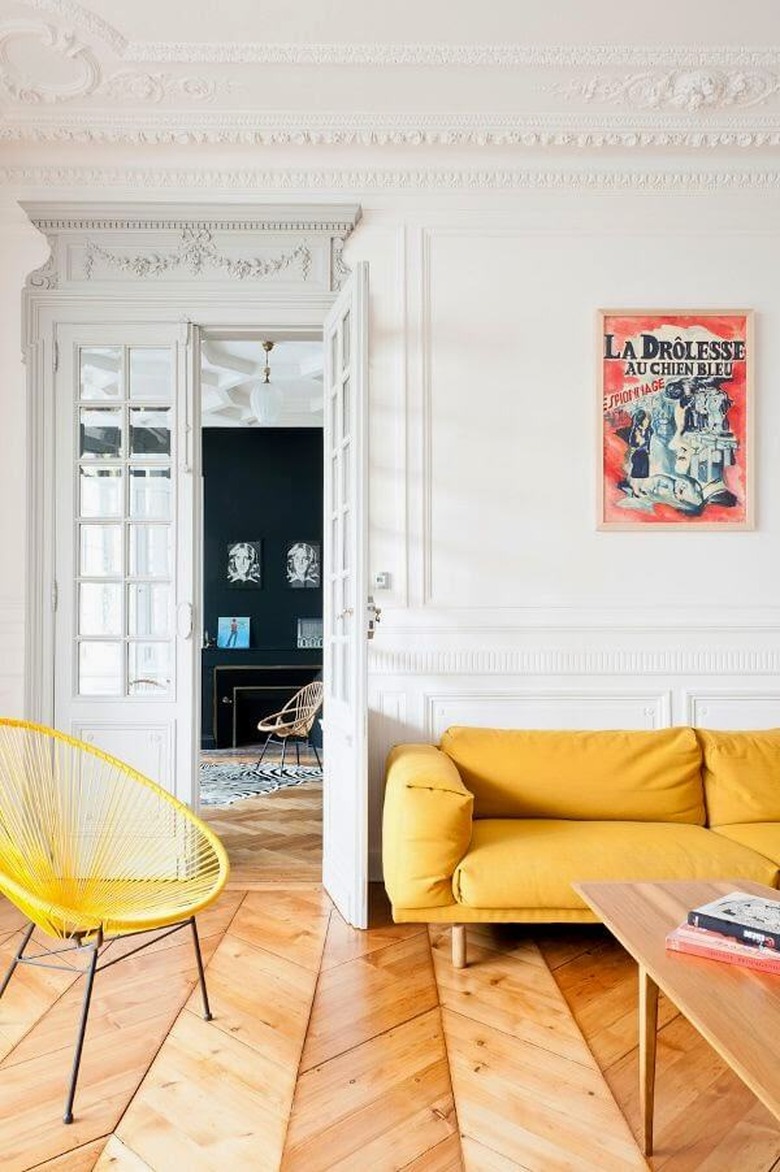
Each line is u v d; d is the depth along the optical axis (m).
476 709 3.79
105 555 3.90
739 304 3.89
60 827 2.65
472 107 3.56
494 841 2.92
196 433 3.92
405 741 3.78
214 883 2.50
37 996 2.61
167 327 3.88
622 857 2.80
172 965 2.84
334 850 3.51
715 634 3.83
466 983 2.71
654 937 1.93
